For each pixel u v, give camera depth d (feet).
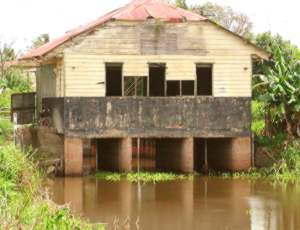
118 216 65.05
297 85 96.94
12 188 56.65
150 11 94.89
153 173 94.12
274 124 102.27
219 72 95.61
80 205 70.54
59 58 91.91
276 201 73.72
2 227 39.75
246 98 96.17
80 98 90.79
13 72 181.47
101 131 91.40
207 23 95.04
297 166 92.63
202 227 60.64
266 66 101.76
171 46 94.27
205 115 94.73
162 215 65.82
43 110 102.89
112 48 92.12
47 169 90.12
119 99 92.07
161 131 93.30
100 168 100.01
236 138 95.50
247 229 59.82
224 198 75.72
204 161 101.45
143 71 93.50
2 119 127.85
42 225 43.68
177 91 97.96
